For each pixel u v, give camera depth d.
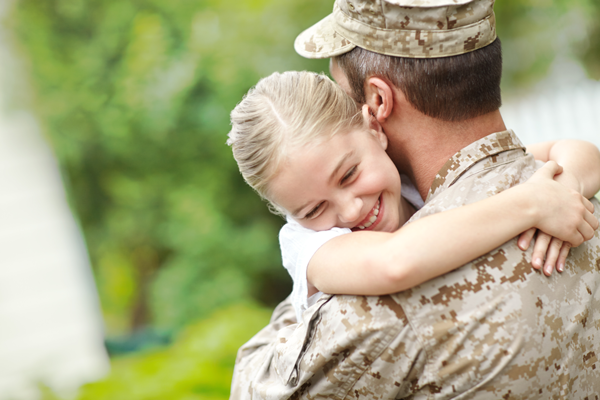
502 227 1.00
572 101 4.77
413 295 1.02
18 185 6.06
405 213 1.37
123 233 6.54
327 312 1.09
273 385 1.17
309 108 1.16
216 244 5.66
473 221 1.00
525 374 0.98
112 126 5.84
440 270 0.99
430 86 1.13
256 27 5.34
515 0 4.73
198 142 5.77
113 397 2.89
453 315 1.00
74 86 6.10
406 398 1.07
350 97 1.24
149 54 5.68
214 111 5.46
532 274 1.01
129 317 7.49
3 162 6.02
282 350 1.15
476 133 1.17
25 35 6.23
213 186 5.85
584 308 1.04
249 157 1.20
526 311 0.99
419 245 0.99
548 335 1.00
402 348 1.02
